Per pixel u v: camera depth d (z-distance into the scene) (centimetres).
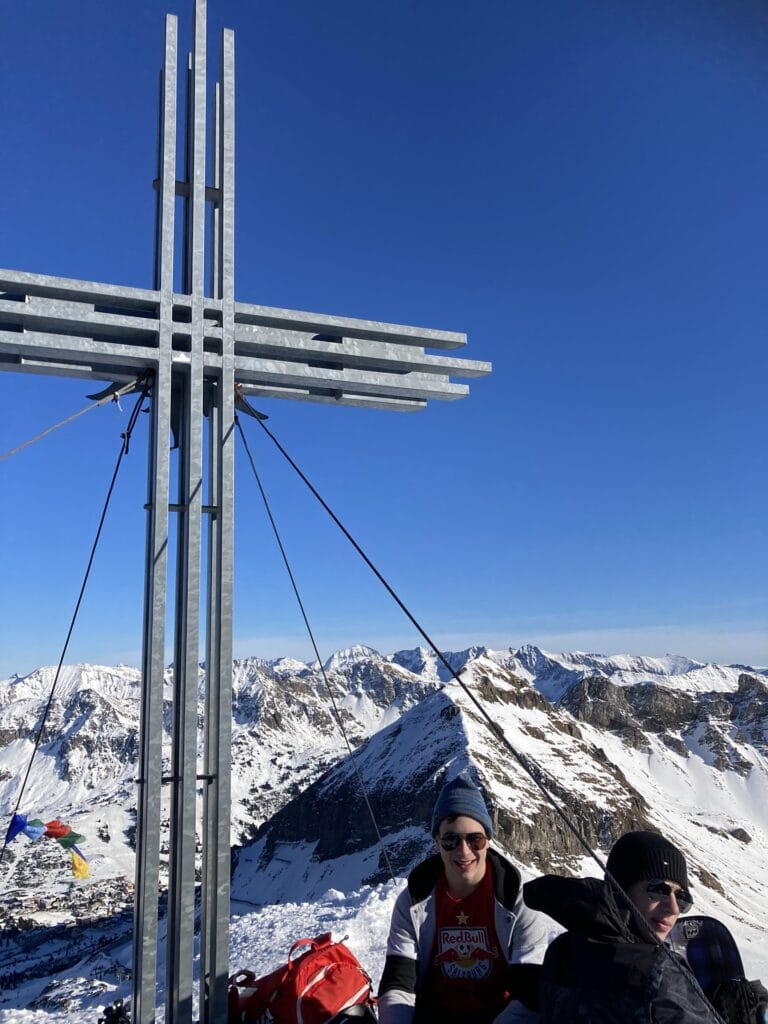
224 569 693
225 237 730
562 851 15550
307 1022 528
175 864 657
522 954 461
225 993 640
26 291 671
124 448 789
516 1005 448
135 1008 647
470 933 475
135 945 653
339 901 1933
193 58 756
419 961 483
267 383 761
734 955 430
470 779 498
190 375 701
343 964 562
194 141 738
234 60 771
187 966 645
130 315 706
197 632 682
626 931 382
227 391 711
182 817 660
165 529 676
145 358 691
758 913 15025
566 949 387
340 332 752
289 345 734
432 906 486
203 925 656
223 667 683
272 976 581
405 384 778
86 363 719
